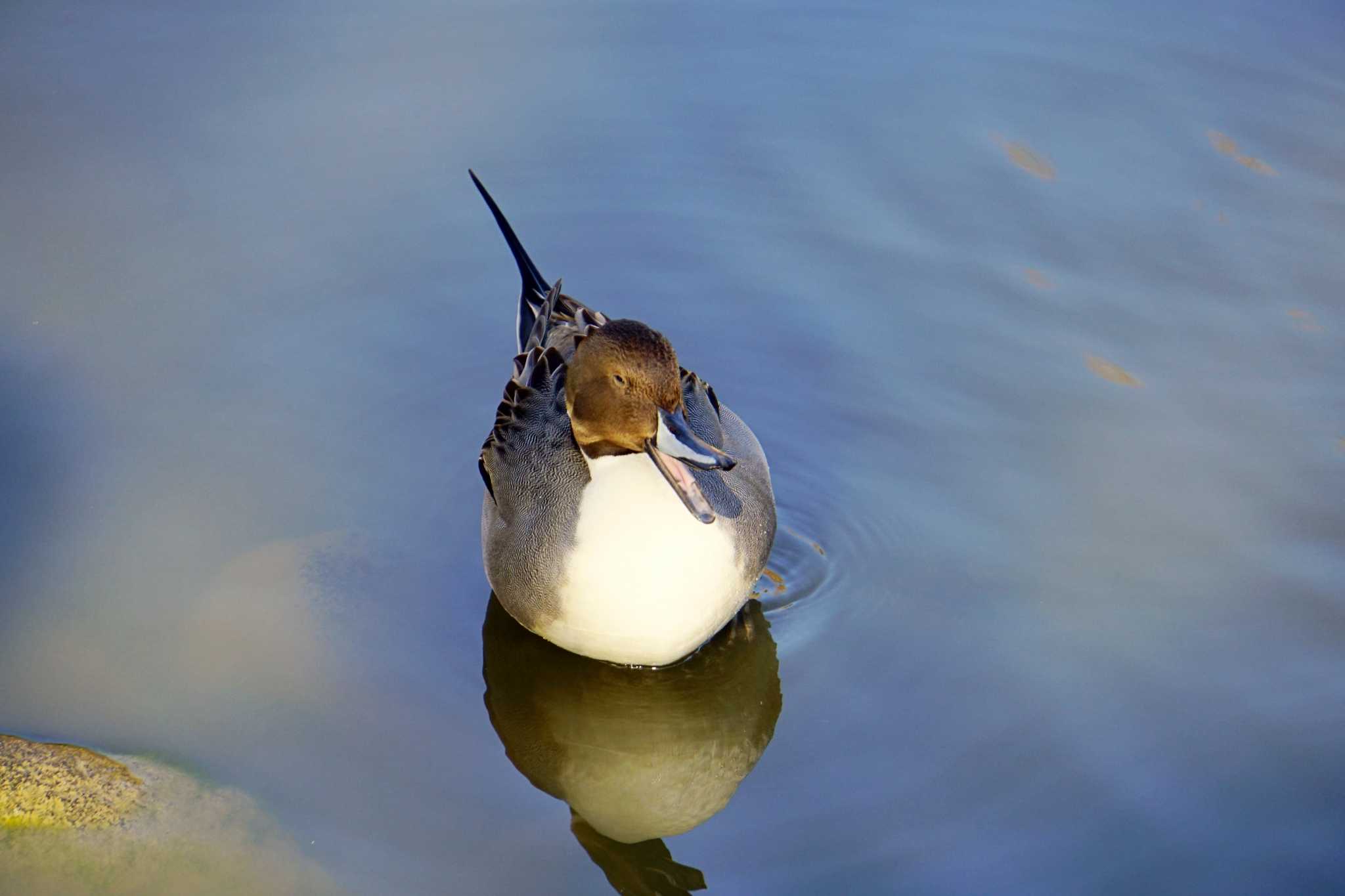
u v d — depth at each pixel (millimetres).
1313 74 15094
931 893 7949
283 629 9727
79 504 10672
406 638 9859
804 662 9688
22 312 12367
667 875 8102
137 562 10195
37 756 8336
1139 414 11672
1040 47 15734
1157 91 14984
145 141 14297
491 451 9961
